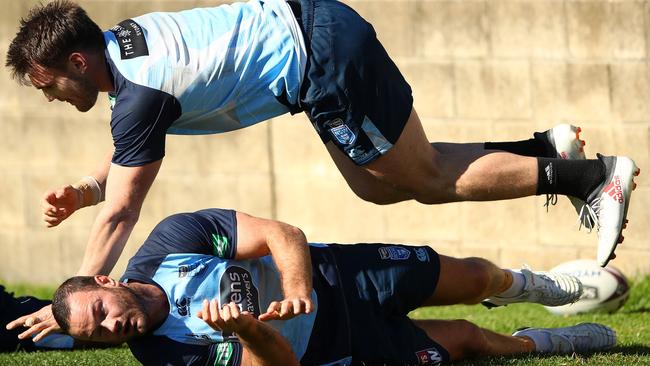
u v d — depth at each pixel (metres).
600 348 18.41
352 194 30.78
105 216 15.66
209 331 14.95
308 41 16.59
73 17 15.66
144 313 14.69
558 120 28.31
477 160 17.66
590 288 24.42
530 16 28.31
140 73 15.75
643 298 26.12
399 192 18.27
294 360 14.74
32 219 34.47
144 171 15.81
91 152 33.56
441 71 29.30
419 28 29.38
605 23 27.64
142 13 31.77
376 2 29.72
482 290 17.52
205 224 15.55
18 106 34.12
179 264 15.20
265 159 31.70
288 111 17.20
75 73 15.78
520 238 29.12
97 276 14.95
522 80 28.55
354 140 16.95
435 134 29.53
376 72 16.78
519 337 18.17
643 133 27.56
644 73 27.41
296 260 14.88
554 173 17.61
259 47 16.42
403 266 16.55
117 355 19.42
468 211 29.61
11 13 33.72
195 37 16.19
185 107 16.09
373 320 16.27
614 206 17.56
